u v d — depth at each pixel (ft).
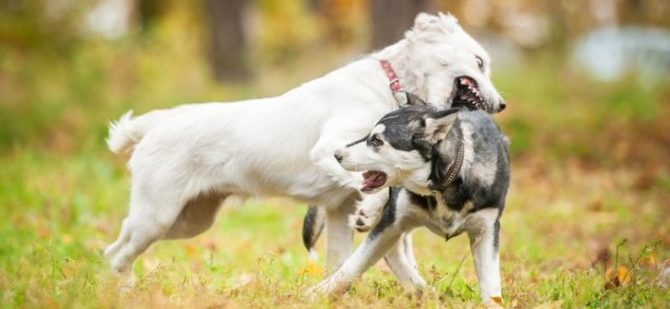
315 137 34.96
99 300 28.66
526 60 128.36
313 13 179.11
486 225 30.19
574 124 85.35
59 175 63.87
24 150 75.61
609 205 56.13
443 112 28.55
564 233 48.88
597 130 83.25
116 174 66.54
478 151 29.84
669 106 97.25
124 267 36.91
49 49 105.40
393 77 34.76
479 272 30.48
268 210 56.95
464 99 34.96
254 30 120.37
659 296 31.42
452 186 29.50
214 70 117.39
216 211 37.96
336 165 33.24
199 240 47.01
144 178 36.40
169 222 36.35
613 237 47.37
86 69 98.27
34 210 52.34
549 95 98.89
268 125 35.50
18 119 86.53
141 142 36.88
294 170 35.32
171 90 100.32
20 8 106.01
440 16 35.24
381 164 29.30
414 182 29.43
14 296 29.22
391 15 88.48
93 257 37.76
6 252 40.68
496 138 30.68
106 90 96.99
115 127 38.24
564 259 41.16
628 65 113.60
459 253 41.86
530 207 56.44
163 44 119.75
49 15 105.81
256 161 35.53
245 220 54.39
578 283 32.48
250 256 41.50
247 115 35.88
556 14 157.17
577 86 106.01
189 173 36.17
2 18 105.40
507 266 36.94
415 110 29.58
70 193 56.75
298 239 48.24
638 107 92.43
